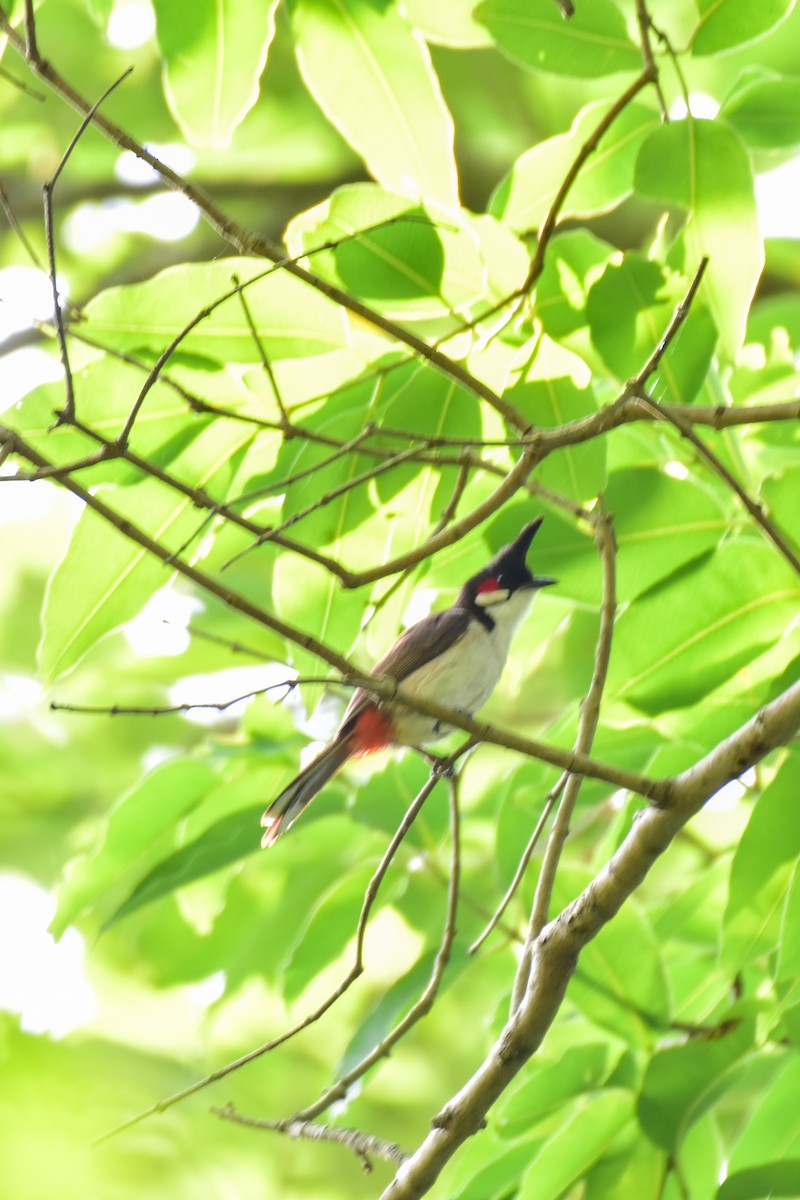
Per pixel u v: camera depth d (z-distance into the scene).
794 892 8.00
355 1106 13.45
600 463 8.16
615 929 8.57
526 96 15.94
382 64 8.63
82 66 15.88
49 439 8.52
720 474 7.16
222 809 10.33
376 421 8.40
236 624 13.80
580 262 8.39
